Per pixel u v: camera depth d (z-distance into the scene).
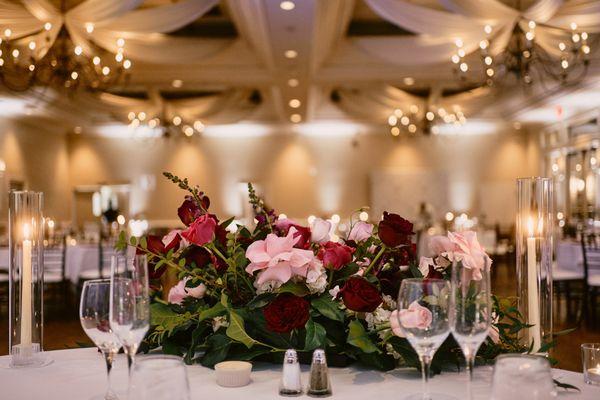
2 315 6.77
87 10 6.14
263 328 1.47
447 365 1.51
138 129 14.19
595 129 11.11
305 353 1.49
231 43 8.01
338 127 14.42
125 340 1.19
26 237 1.62
